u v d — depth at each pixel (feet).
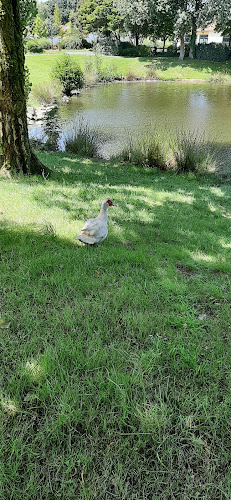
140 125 60.18
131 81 118.62
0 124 24.57
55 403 8.32
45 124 59.93
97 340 10.29
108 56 141.28
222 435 7.94
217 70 123.44
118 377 9.00
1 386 8.62
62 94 86.53
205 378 9.41
